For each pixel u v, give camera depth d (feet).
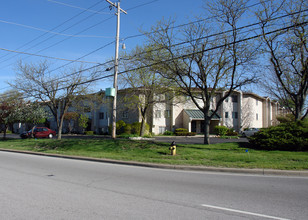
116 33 59.06
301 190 22.68
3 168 34.63
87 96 83.41
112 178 27.81
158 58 53.42
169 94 76.18
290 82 51.03
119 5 59.36
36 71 76.13
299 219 15.39
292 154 40.65
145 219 15.14
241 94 130.31
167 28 51.39
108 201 18.85
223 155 40.65
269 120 144.15
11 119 89.35
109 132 120.16
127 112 118.52
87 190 22.29
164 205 17.97
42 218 15.21
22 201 18.66
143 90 80.94
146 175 29.66
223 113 127.44
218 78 51.44
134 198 19.75
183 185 24.47
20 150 58.44
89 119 143.33
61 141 65.92
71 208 17.12
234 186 24.13
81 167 35.65
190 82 52.95
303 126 46.96
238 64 48.19
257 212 16.61
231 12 46.39
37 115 92.07
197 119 119.34
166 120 123.75
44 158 46.55
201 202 18.79
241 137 104.17
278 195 20.95
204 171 32.50
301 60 46.11
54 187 23.34
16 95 87.20
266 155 40.45
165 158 40.22
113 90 58.85
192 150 46.09
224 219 15.26
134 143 54.03
